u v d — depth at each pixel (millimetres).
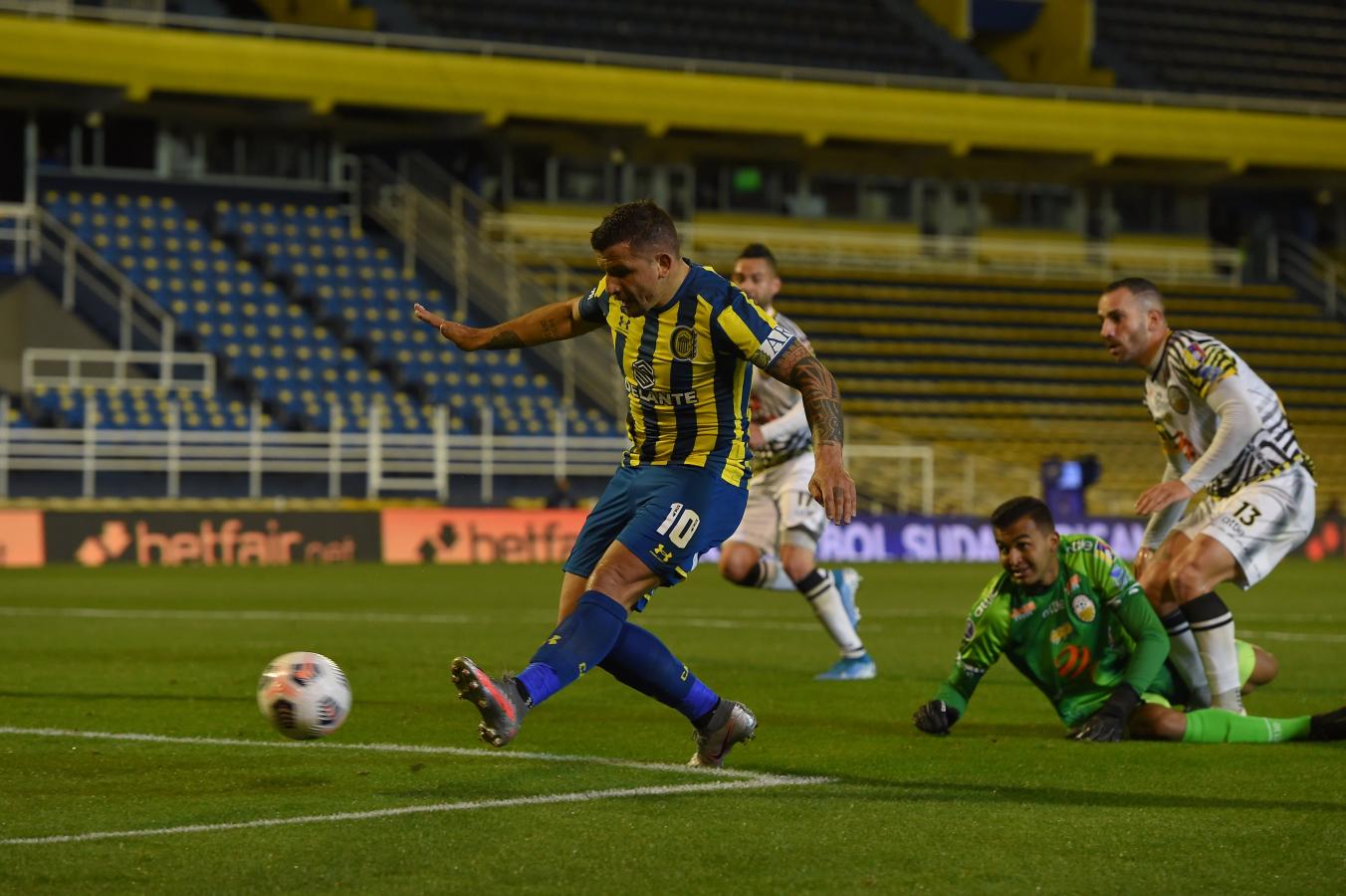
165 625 37750
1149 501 20031
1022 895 11719
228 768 17078
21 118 87000
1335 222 115250
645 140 95562
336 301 85688
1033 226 109438
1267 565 20812
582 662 14820
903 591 54188
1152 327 21094
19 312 79000
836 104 94562
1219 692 20547
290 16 94875
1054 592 19781
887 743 19375
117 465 70500
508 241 95938
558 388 84875
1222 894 11789
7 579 56062
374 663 29297
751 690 25906
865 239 104188
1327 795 15766
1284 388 100438
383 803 14953
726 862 12617
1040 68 109938
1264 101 103125
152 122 90062
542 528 72438
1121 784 16391
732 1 103625
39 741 19047
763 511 27828
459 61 88000
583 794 15484
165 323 78438
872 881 12062
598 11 100000
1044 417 93875
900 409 91375
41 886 11789
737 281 25406
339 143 95062
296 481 76375
